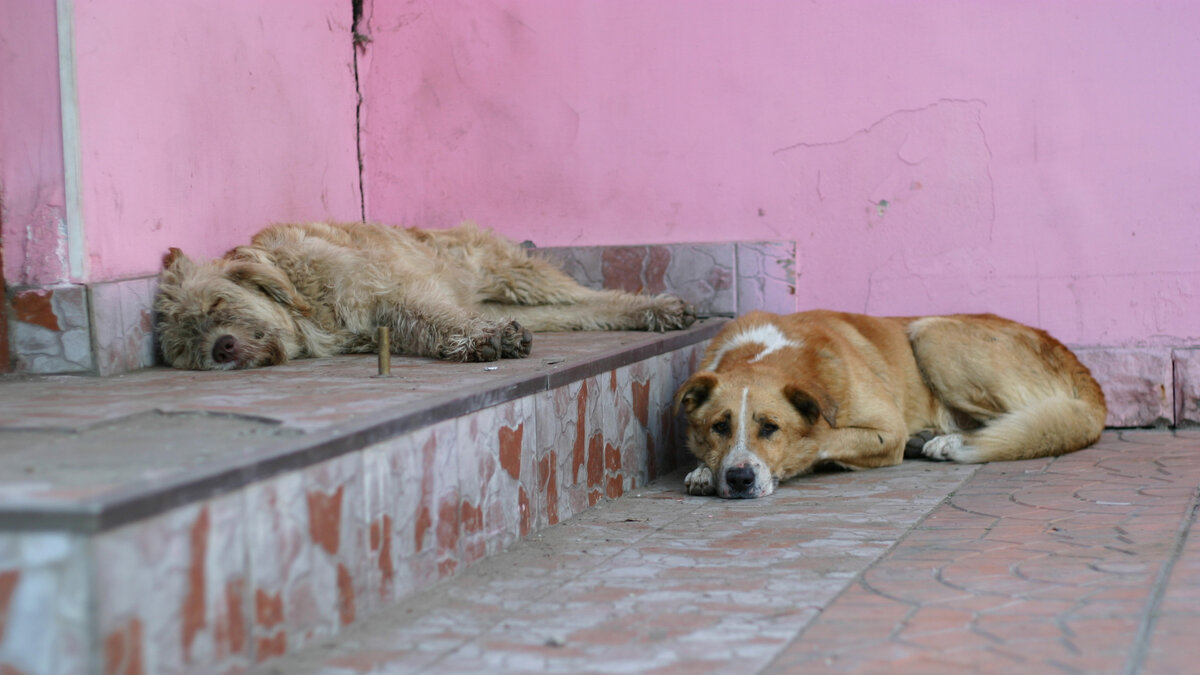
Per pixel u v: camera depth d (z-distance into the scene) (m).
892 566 3.32
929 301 6.34
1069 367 5.67
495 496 3.65
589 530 4.02
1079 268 6.16
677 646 2.62
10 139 4.38
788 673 2.40
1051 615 2.74
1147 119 6.02
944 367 5.64
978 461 5.29
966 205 6.27
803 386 4.73
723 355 5.36
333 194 6.56
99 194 4.49
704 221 6.58
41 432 2.88
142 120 4.78
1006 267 6.24
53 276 4.38
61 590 2.03
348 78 6.75
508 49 6.74
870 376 5.31
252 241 5.48
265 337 4.78
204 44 5.25
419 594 3.16
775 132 6.45
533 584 3.25
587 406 4.47
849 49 6.33
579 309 6.29
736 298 6.50
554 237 6.79
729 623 2.79
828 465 5.27
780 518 4.12
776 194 6.48
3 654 2.06
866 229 6.39
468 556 3.46
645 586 3.19
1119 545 3.44
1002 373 5.52
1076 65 6.09
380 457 2.98
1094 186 6.11
